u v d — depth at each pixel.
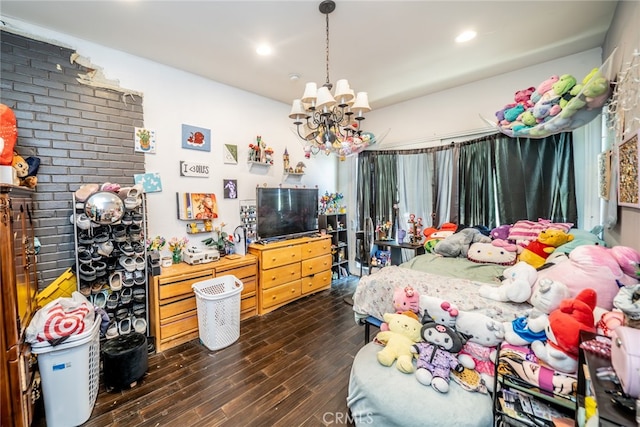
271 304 3.22
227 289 2.77
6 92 1.96
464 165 3.28
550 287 1.35
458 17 2.03
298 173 3.97
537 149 2.76
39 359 1.52
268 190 3.43
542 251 2.12
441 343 1.51
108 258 2.26
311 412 1.71
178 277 2.46
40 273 2.06
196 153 2.99
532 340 1.32
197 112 2.98
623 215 1.76
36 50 2.06
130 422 1.63
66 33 2.17
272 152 3.62
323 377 2.05
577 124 2.03
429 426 1.23
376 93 3.56
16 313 1.43
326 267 3.93
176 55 2.56
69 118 2.21
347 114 2.20
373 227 4.16
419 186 3.74
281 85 3.28
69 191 2.21
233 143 3.32
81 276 2.08
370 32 2.21
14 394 1.39
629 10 1.64
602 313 1.23
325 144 2.10
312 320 3.00
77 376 1.60
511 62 2.75
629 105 1.54
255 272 3.09
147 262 2.37
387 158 4.01
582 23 2.12
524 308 1.54
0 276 1.34
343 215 4.64
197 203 2.94
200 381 1.99
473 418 1.21
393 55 2.58
